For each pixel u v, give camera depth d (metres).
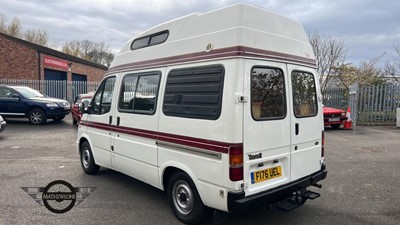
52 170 6.21
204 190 3.42
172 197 3.95
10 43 20.56
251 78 3.26
